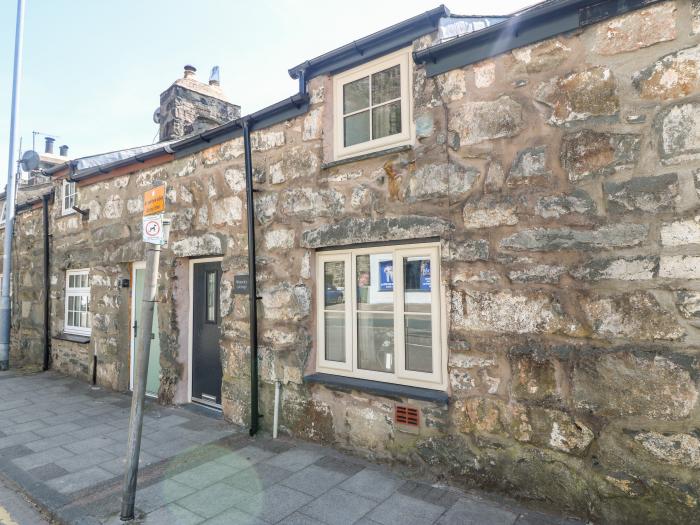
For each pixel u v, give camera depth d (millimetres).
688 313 2805
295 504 3480
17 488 4008
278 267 5043
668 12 2951
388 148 4289
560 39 3350
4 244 10188
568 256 3244
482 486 3547
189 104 9391
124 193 7223
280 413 4957
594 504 3070
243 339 5316
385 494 3596
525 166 3451
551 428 3254
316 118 4793
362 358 4539
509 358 3455
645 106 3008
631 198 3020
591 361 3115
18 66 9984
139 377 3404
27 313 10172
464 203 3729
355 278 4574
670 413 2834
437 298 3969
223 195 5668
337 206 4551
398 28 4125
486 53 3664
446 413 3760
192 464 4277
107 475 4133
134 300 7254
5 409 6312
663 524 2832
